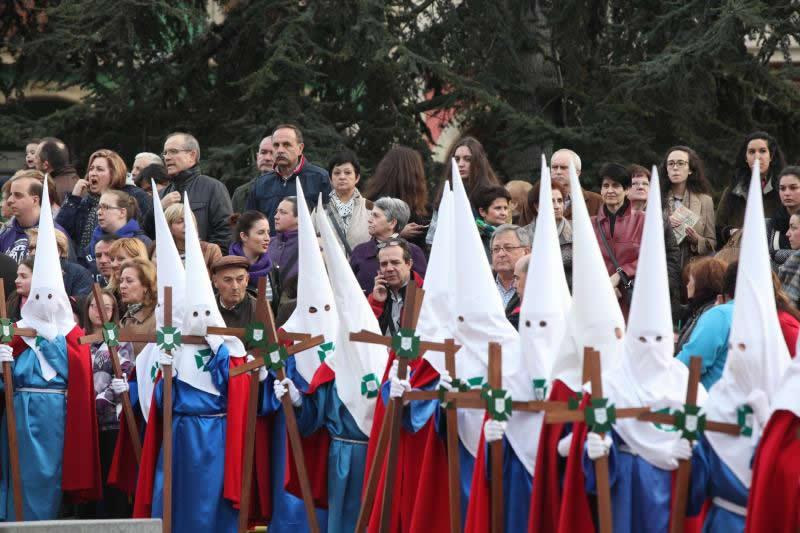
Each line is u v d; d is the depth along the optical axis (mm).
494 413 17297
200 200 27156
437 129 43625
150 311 23234
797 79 39312
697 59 37250
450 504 18203
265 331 20641
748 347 15930
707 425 16031
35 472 22500
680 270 23344
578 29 39562
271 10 41000
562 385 17094
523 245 22062
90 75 42469
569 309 18047
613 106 39000
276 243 25766
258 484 21625
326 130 39594
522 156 39156
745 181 25391
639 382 16641
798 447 15422
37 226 27266
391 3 40719
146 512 21531
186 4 41625
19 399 22594
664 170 25609
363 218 25969
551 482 17062
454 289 19125
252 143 39344
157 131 42375
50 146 29844
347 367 20750
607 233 23625
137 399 22438
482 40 40344
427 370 19359
